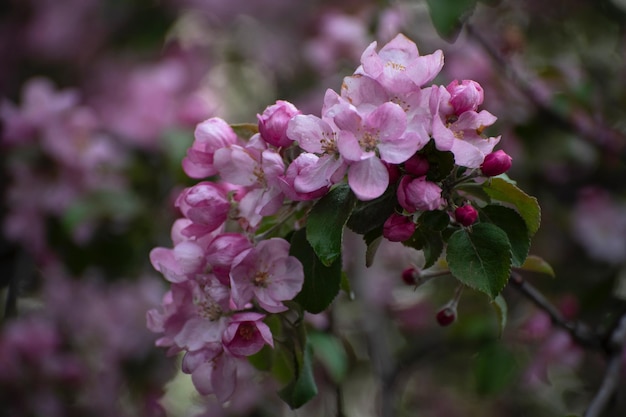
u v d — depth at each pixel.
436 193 0.91
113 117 1.63
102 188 1.52
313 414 1.53
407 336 1.66
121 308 1.58
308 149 0.93
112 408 1.55
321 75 1.67
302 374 0.98
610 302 1.49
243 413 1.43
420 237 0.95
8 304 1.55
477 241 0.93
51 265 1.55
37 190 1.50
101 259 1.55
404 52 0.96
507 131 1.57
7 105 1.49
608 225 1.63
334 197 0.93
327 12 1.68
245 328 0.94
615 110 1.62
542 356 1.35
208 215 0.96
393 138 0.92
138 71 1.67
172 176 1.40
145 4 1.67
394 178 0.93
